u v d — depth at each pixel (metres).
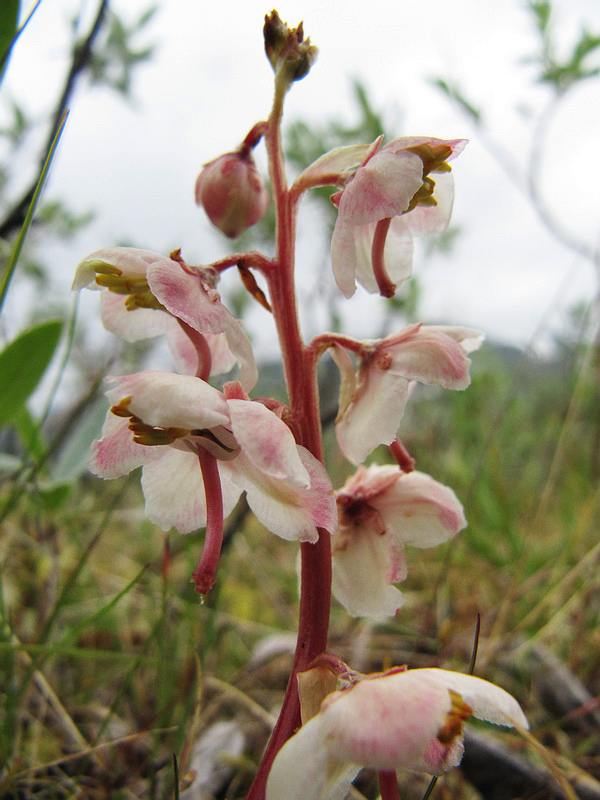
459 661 0.09
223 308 0.05
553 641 0.09
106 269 0.05
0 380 0.07
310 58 0.05
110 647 0.09
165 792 0.06
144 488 0.05
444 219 0.05
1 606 0.06
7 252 0.08
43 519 0.09
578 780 0.06
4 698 0.07
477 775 0.06
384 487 0.06
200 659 0.07
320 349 0.05
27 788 0.06
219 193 0.06
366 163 0.05
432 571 0.11
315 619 0.05
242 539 0.11
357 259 0.05
